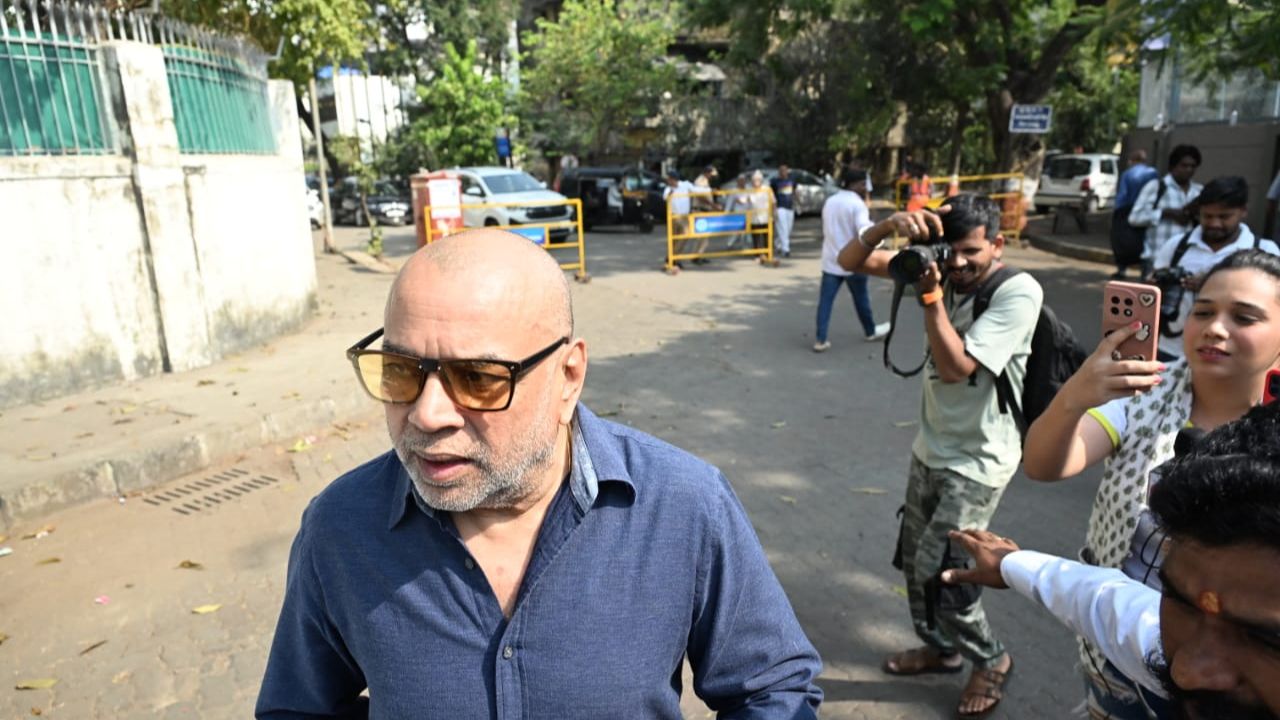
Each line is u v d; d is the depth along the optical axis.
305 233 9.59
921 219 2.90
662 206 21.22
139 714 3.24
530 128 30.47
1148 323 1.82
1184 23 8.24
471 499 1.34
